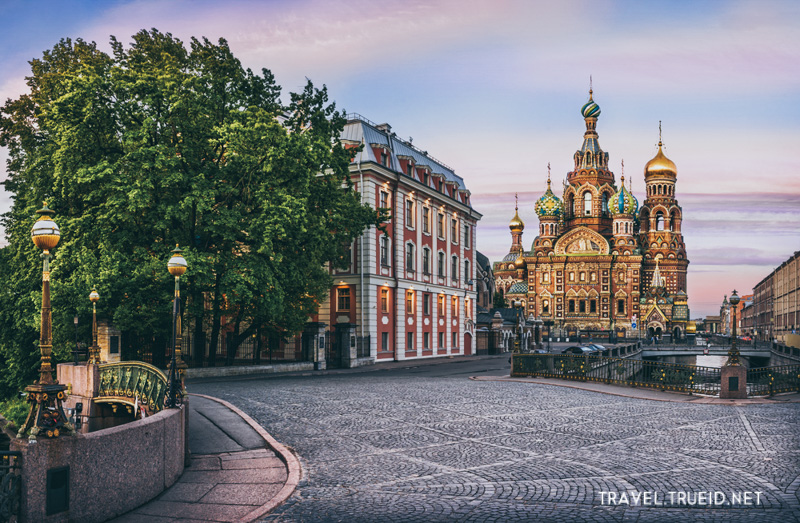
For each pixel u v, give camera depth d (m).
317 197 36.75
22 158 37.88
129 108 30.50
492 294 125.31
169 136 31.44
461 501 10.27
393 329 51.78
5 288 37.06
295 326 38.03
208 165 31.95
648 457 13.42
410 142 59.44
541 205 144.12
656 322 133.12
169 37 38.19
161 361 35.00
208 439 15.23
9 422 29.89
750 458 13.30
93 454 9.56
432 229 58.72
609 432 16.41
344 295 49.38
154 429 10.97
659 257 148.12
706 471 12.17
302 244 35.53
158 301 31.12
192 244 32.34
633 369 29.08
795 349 59.34
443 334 60.75
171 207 29.38
